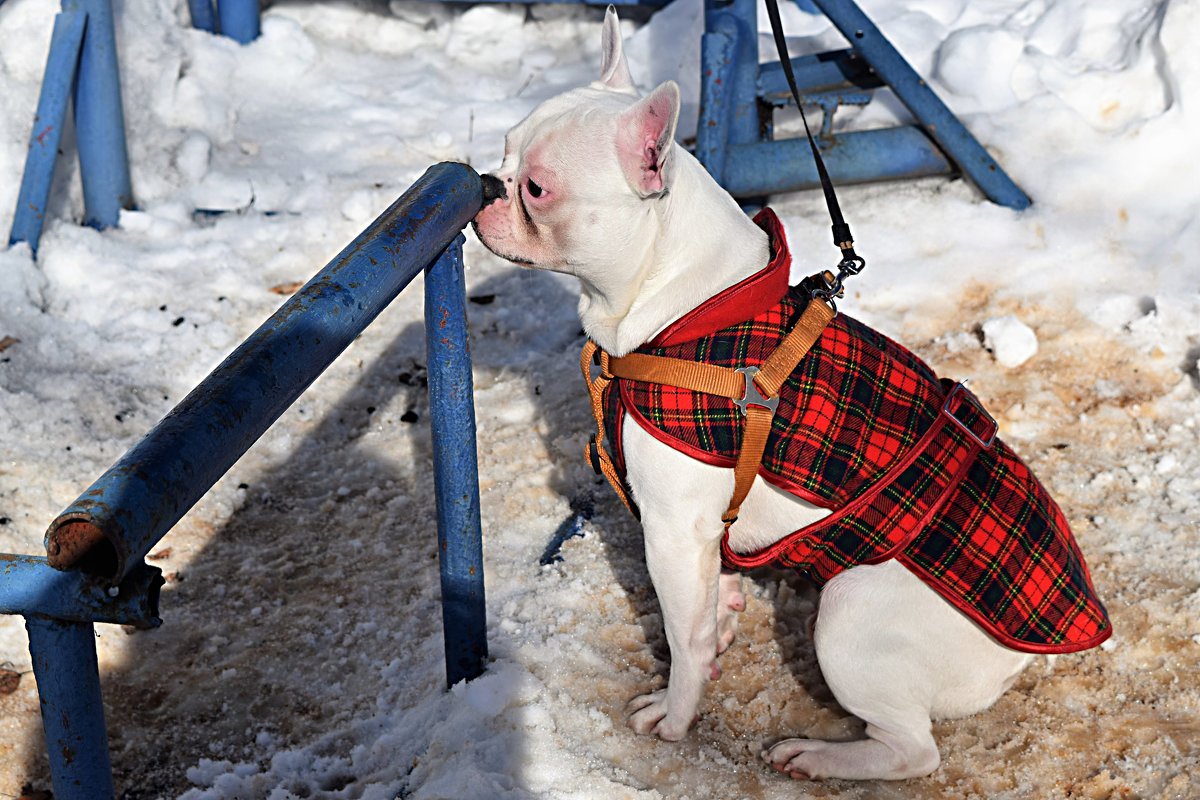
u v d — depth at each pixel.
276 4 6.27
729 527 2.57
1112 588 3.11
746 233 2.54
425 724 2.70
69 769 1.43
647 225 2.38
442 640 2.99
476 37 6.21
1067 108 4.60
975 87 4.71
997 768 2.59
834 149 4.56
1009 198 4.50
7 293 4.21
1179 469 3.52
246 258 4.73
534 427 3.84
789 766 2.56
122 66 5.06
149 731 2.78
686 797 2.50
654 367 2.37
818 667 2.89
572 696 2.77
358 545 3.40
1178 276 4.16
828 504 2.39
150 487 1.31
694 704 2.63
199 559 3.34
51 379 3.93
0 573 1.31
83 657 1.38
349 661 2.99
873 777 2.51
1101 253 4.29
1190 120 4.41
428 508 3.55
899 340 4.11
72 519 1.23
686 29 5.66
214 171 5.17
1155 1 4.83
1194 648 2.90
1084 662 2.88
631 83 2.65
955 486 2.43
